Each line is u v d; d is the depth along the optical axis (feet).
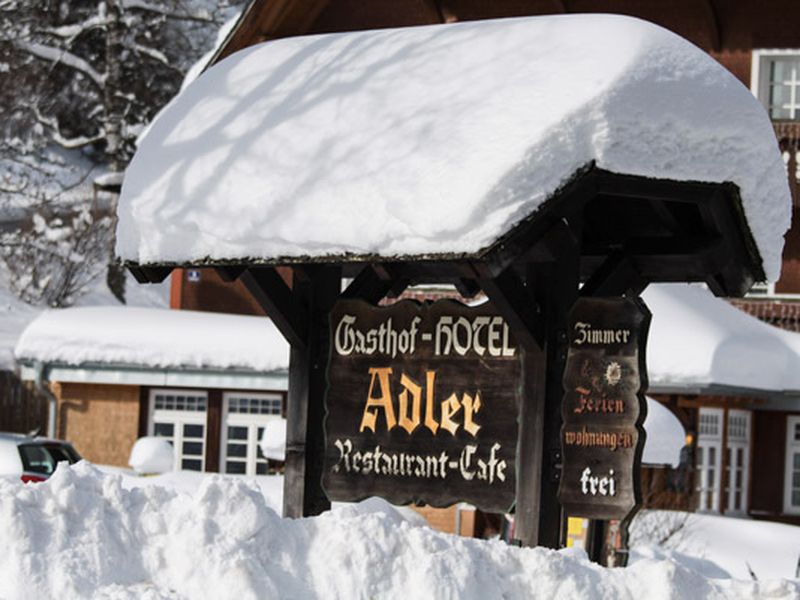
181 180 43.50
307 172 40.78
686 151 38.58
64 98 207.62
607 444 37.63
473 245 36.37
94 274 195.83
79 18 207.31
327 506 43.98
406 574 31.17
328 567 31.09
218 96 45.39
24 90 205.46
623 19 39.63
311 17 103.96
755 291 116.78
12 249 191.11
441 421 40.98
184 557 30.32
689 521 93.20
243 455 116.67
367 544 31.27
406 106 40.29
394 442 41.70
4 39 205.46
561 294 39.11
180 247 42.73
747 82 111.34
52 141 205.46
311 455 43.75
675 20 111.04
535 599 31.60
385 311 42.24
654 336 102.58
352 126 40.98
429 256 37.24
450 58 41.16
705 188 39.58
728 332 105.50
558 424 39.09
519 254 37.04
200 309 136.46
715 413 117.70
